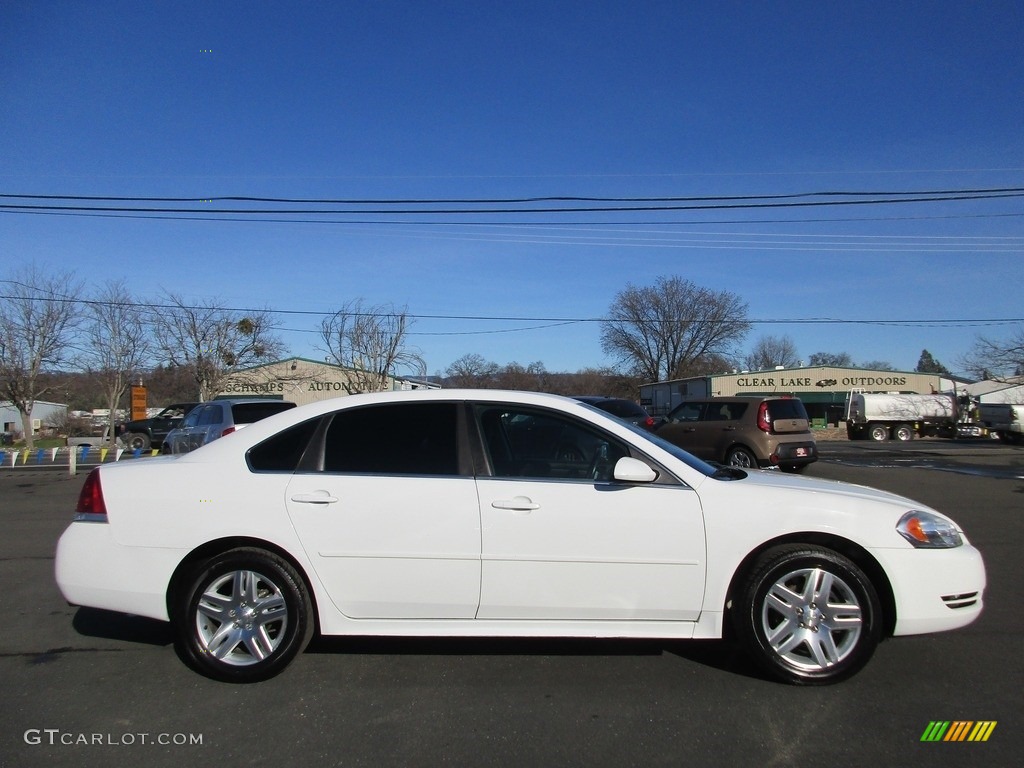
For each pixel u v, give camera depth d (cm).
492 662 455
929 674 435
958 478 1436
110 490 436
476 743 356
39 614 560
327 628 425
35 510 1075
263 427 450
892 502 434
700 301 6750
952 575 416
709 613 420
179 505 428
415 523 419
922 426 3672
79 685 424
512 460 438
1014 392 4647
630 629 421
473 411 447
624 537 416
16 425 5819
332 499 424
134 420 3148
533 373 6625
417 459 435
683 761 339
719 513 419
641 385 6988
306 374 4966
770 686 418
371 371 4147
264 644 422
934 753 346
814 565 412
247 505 425
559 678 430
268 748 352
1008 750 348
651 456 434
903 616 414
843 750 348
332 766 336
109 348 3906
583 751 348
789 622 415
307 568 422
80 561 430
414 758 342
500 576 418
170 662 459
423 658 461
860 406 3684
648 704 396
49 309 3734
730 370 6981
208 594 425
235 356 4194
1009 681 425
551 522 417
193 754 346
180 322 4062
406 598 420
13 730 370
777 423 1400
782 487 435
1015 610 560
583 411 450
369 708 393
